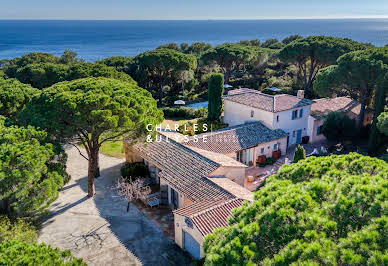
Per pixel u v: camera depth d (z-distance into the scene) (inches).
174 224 826.2
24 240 713.0
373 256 273.6
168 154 1070.4
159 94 2755.9
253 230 365.4
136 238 818.8
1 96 1080.8
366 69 1357.0
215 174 935.0
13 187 722.8
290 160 1314.0
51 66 2369.6
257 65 3117.6
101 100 840.3
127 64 2837.1
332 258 286.8
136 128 912.9
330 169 480.4
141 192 985.5
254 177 1171.9
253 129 1341.0
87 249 772.0
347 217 340.5
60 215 924.0
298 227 343.3
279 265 310.3
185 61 2539.4
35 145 781.9
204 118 1820.9
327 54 2116.1
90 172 1010.7
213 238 434.3
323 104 1604.3
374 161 476.7
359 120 1509.6
